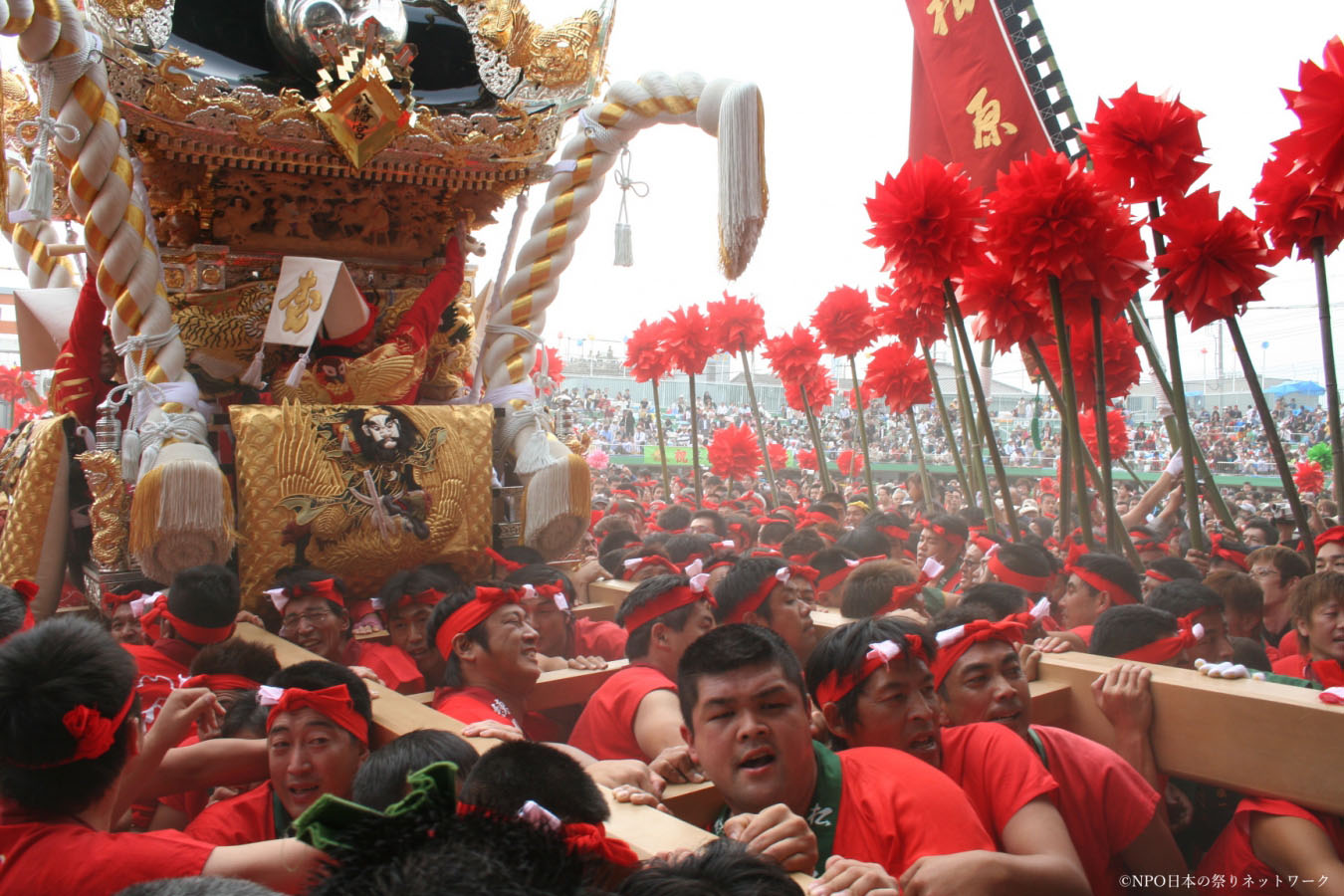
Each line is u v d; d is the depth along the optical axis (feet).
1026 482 53.26
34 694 7.22
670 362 35.12
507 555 19.60
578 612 19.29
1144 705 11.75
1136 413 74.95
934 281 19.71
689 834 7.68
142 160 18.60
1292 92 16.26
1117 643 13.15
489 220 22.39
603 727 12.17
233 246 19.60
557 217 21.71
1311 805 10.50
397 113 18.79
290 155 18.85
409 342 19.58
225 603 13.78
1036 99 27.02
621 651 17.54
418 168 20.03
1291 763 10.62
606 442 65.41
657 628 13.28
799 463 51.26
